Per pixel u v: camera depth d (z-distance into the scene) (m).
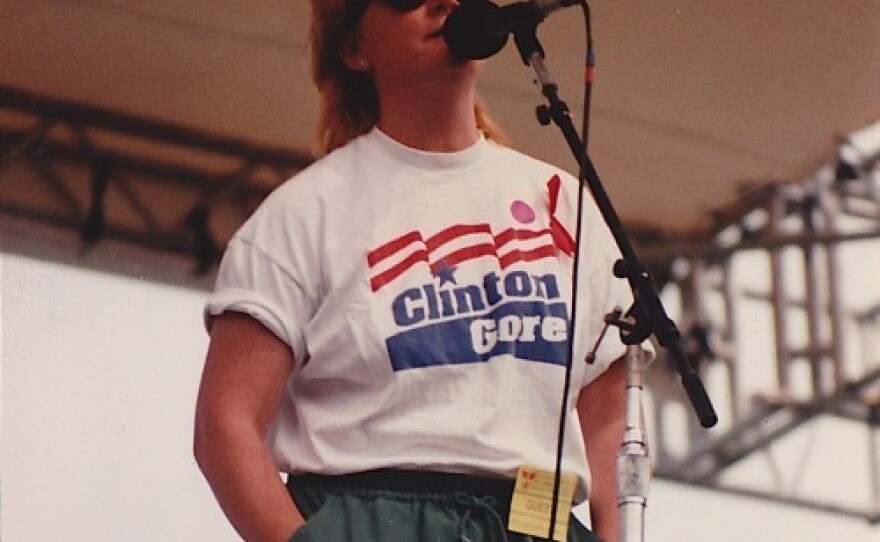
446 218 5.37
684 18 11.41
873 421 12.54
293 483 5.24
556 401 5.23
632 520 4.93
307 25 11.05
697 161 12.52
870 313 12.90
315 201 5.38
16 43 10.99
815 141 12.60
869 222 12.89
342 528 5.02
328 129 5.87
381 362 5.16
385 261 5.28
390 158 5.47
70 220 11.23
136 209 11.34
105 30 11.01
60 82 11.20
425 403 5.14
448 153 5.49
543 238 5.40
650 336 5.49
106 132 11.35
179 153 11.47
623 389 5.60
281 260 5.30
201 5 10.89
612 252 5.57
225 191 11.57
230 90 11.38
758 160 12.59
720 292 12.73
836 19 11.69
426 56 5.47
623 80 11.84
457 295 5.24
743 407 12.39
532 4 5.41
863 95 12.31
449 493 5.08
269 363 5.26
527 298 5.27
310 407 5.26
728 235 12.82
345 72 5.86
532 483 5.13
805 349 12.74
